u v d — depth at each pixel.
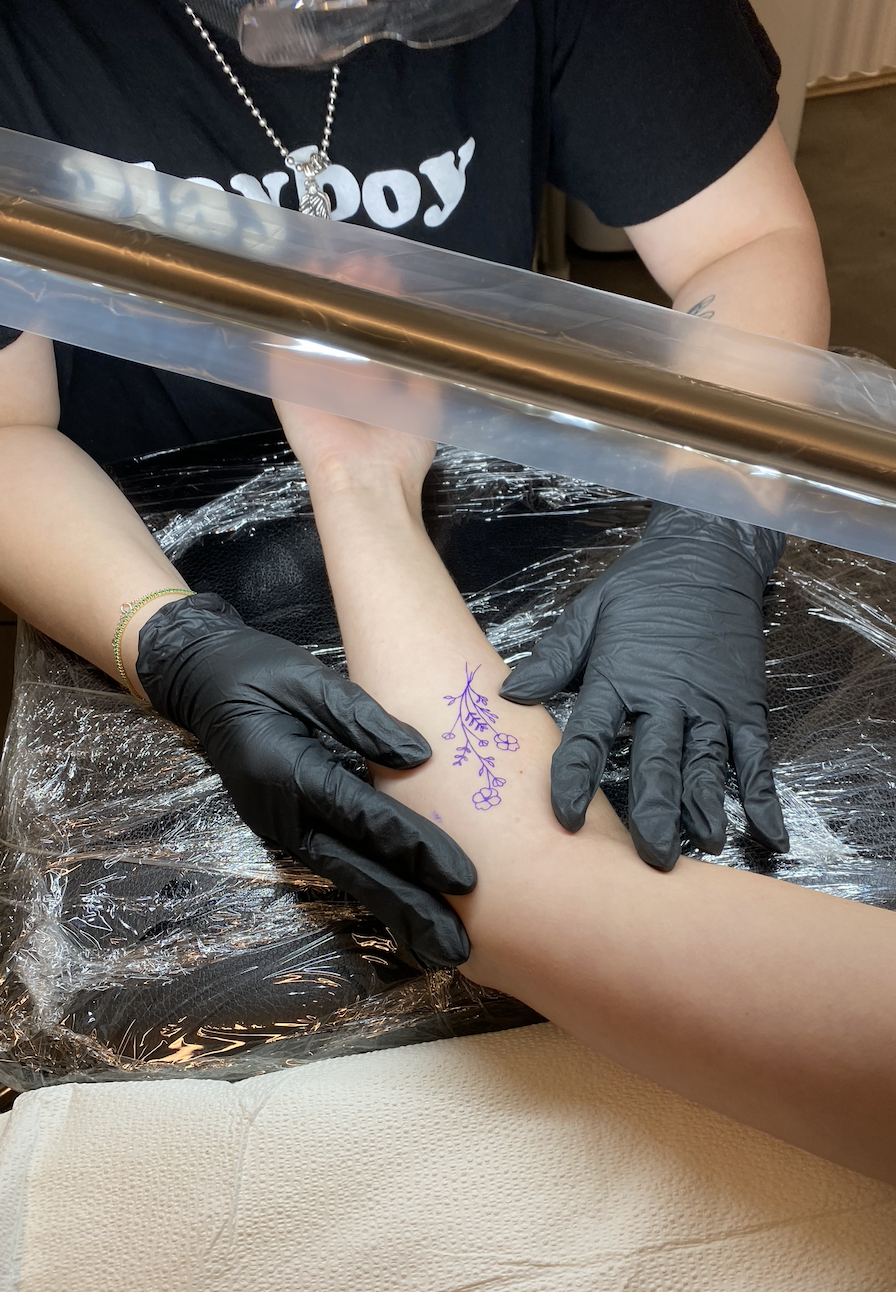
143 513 0.59
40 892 0.46
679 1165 0.38
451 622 0.48
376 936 0.44
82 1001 0.43
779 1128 0.37
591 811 0.43
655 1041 0.37
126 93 0.56
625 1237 0.36
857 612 0.52
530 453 0.37
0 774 0.50
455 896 0.41
